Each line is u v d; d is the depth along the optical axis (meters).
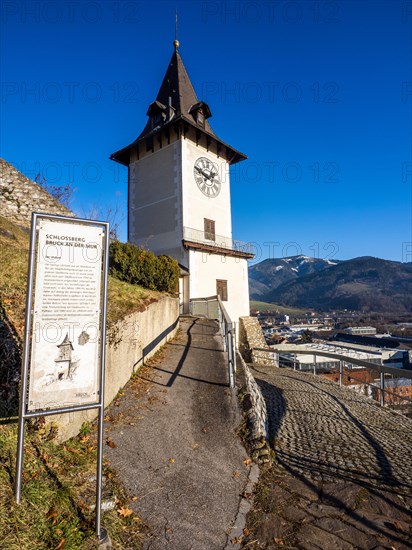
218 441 4.62
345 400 9.47
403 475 4.50
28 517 2.58
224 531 3.08
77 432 4.24
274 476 4.16
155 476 3.70
